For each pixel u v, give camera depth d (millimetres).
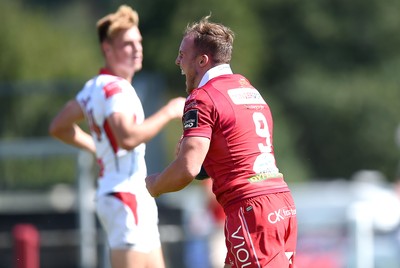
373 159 95688
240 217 20781
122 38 24766
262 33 97625
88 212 36250
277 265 20719
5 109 41406
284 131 90750
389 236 45531
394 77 99500
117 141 23656
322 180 95125
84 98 24766
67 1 104688
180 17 92750
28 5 98562
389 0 101625
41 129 41500
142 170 24234
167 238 38656
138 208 23906
